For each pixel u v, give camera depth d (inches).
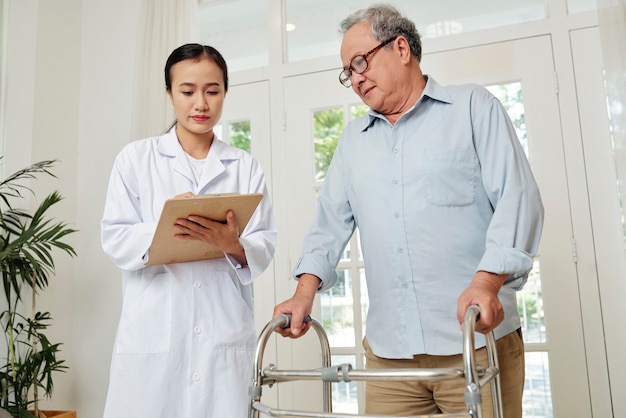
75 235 107.8
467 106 51.1
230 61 106.5
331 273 53.4
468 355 32.7
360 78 53.3
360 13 54.5
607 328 80.8
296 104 99.8
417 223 50.2
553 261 83.8
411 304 50.2
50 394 93.4
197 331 51.9
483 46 91.0
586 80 85.9
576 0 89.3
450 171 50.1
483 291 38.7
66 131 108.3
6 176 100.5
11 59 103.6
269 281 97.1
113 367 51.7
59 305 103.1
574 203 84.0
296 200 97.6
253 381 39.7
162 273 53.0
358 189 54.5
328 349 48.1
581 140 84.9
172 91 56.6
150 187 55.4
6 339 95.0
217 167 57.2
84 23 114.9
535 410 83.5
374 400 53.2
